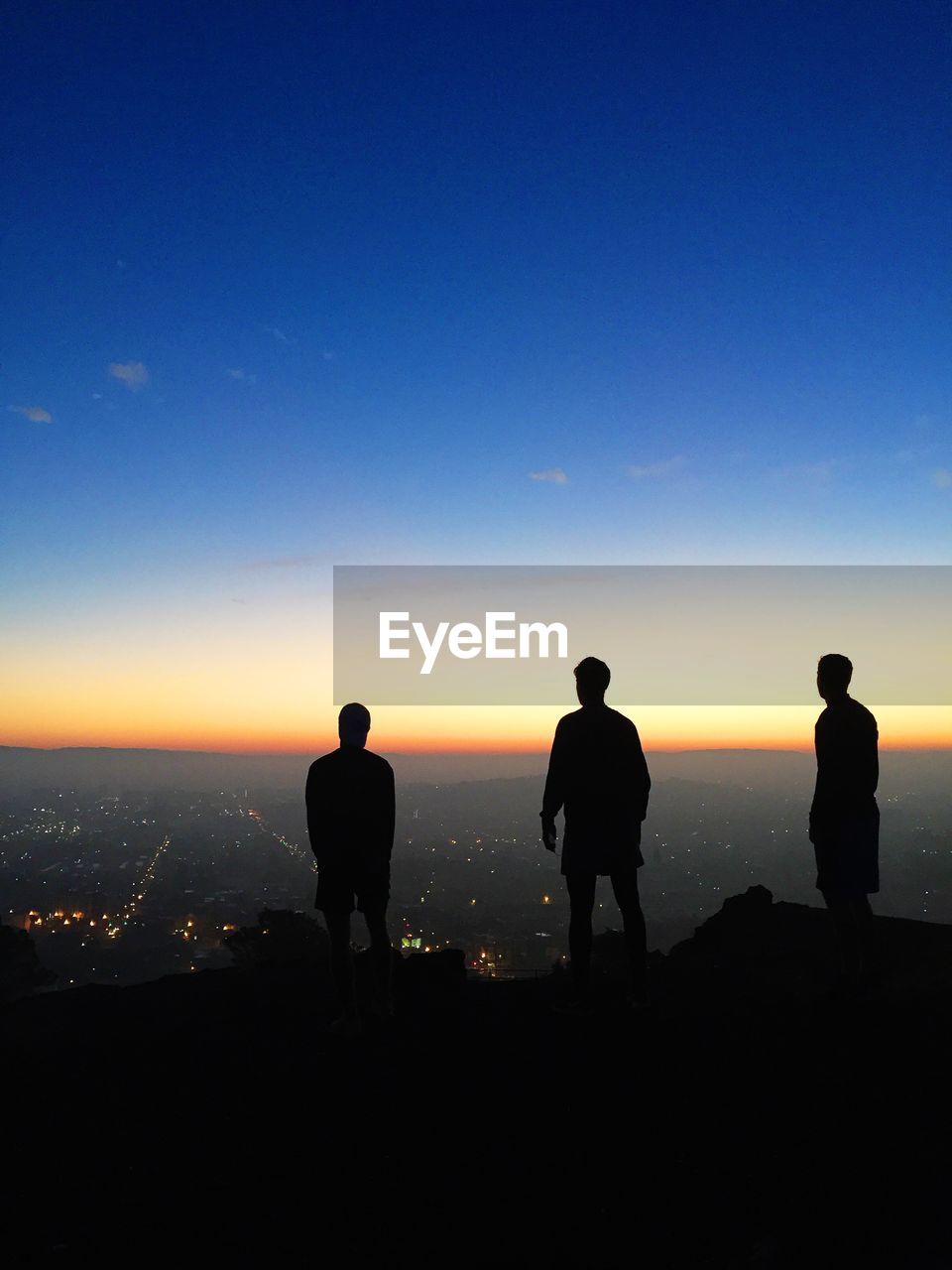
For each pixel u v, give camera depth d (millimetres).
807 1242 3102
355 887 5484
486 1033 5406
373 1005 6020
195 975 7434
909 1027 5199
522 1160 3740
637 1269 2984
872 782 5938
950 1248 3023
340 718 5652
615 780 5680
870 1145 3748
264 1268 3014
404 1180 3598
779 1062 4750
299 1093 4520
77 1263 3061
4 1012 6484
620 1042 5172
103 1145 3998
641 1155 3762
